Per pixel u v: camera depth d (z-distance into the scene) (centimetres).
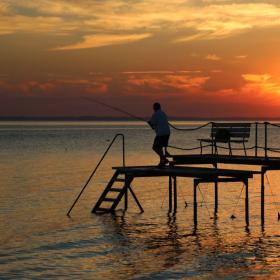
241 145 8919
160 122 2217
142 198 2806
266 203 2625
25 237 1855
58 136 13300
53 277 1394
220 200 2730
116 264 1511
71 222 2131
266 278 1381
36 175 4025
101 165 4956
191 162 2412
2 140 10638
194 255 1608
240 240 1806
